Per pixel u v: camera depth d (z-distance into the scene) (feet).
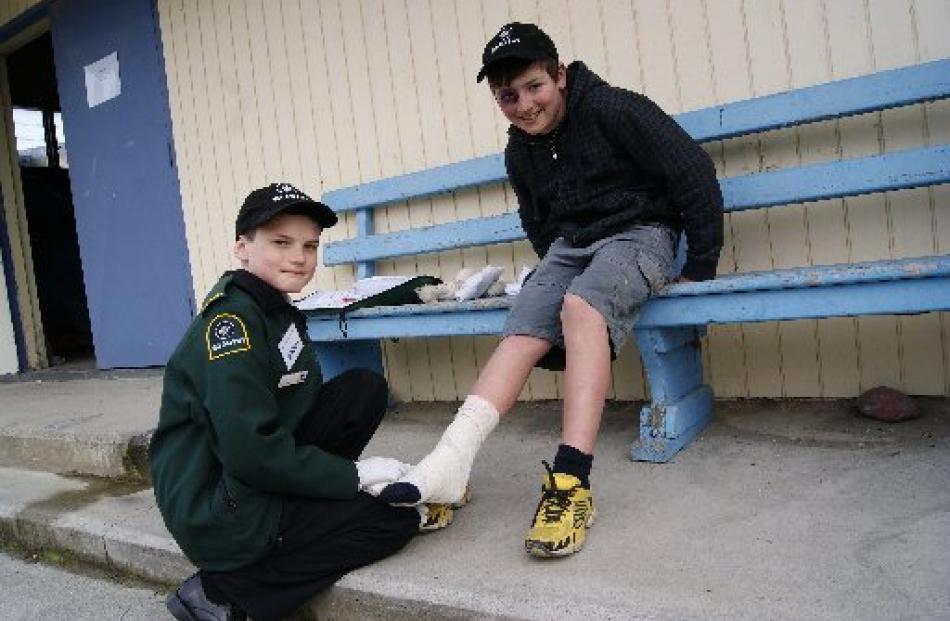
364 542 5.14
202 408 4.77
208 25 12.91
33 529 7.77
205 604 5.00
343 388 5.64
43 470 9.76
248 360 4.68
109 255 15.10
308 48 11.66
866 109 7.11
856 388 7.80
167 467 4.96
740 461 6.51
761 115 7.61
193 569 6.18
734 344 8.37
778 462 6.37
